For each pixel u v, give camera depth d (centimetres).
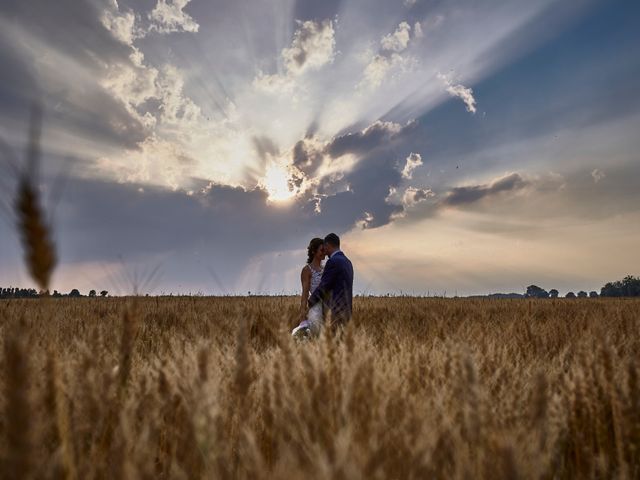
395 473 168
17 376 125
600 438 235
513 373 304
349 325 265
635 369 221
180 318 889
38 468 138
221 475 167
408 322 867
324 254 801
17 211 108
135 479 151
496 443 167
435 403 227
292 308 910
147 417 208
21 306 922
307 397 201
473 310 1320
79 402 193
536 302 1805
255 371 267
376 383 222
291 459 148
